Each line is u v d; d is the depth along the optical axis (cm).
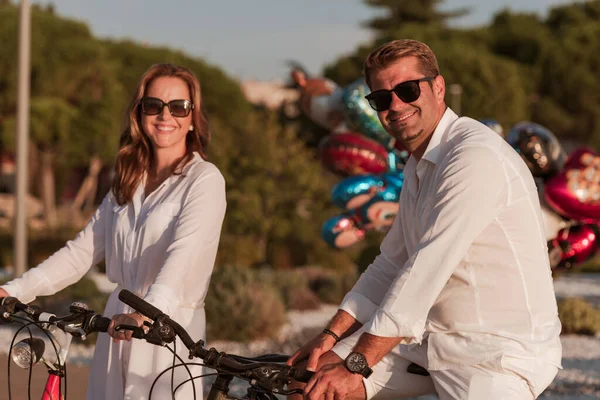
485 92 4531
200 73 4950
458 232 292
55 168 4147
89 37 4038
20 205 1535
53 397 323
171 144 375
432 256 292
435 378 307
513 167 301
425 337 312
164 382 355
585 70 4928
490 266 299
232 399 296
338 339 334
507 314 299
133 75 4734
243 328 1226
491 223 298
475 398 296
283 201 2527
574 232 949
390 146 1004
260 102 5819
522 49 5266
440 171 304
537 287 302
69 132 3775
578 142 5059
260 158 2475
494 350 296
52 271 377
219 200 368
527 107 4997
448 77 4566
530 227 301
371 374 315
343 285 1767
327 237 1077
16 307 321
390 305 291
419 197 316
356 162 1023
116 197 379
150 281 365
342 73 4944
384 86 317
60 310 1345
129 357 356
